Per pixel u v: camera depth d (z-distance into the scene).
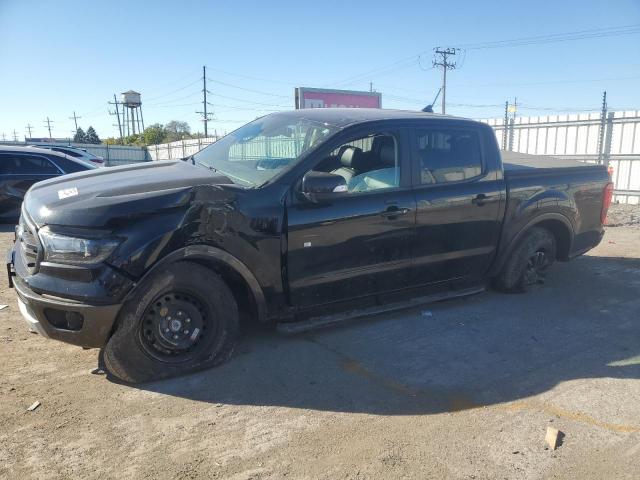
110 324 3.39
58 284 3.34
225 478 2.66
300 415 3.27
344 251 4.22
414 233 4.57
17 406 3.28
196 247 3.60
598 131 16.19
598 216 6.18
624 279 6.55
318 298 4.24
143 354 3.58
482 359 4.14
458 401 3.48
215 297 3.77
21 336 4.36
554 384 3.75
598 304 5.55
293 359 4.03
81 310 3.30
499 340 4.52
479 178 5.03
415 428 3.15
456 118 5.02
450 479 2.69
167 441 2.96
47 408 3.26
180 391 3.52
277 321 4.27
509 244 5.37
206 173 4.11
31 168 10.38
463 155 4.97
